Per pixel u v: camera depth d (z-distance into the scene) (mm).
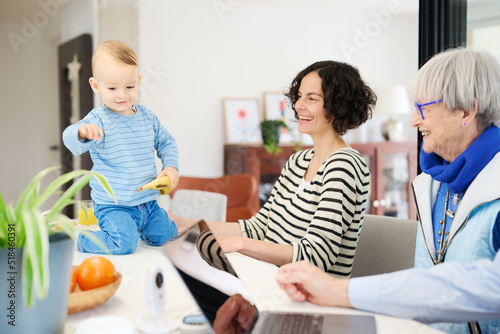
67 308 792
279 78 4918
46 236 647
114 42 1486
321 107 1483
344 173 1378
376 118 5484
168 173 1488
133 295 990
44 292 637
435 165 1245
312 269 981
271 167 4461
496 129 1130
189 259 870
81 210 1567
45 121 5090
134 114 1519
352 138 5273
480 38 2082
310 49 5043
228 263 962
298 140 4871
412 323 865
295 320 856
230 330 815
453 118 1123
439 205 1252
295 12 4938
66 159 4430
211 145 4676
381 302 906
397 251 1486
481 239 1044
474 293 863
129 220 1368
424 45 1756
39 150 5242
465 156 1106
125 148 1455
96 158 1457
